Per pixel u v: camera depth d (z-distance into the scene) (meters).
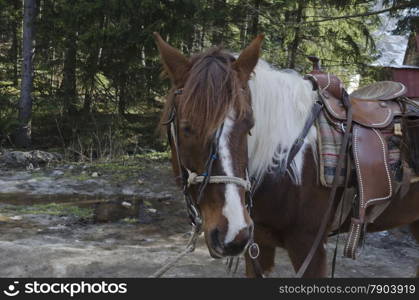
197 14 8.69
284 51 9.86
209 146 1.66
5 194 5.86
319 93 2.27
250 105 1.81
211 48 1.91
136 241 4.40
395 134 2.33
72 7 8.62
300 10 9.77
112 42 8.54
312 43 10.09
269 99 2.05
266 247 2.35
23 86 10.05
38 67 10.24
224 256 1.65
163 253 4.01
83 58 9.53
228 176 1.66
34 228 4.65
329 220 2.20
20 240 4.25
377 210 2.30
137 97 9.54
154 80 8.89
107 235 4.55
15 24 12.30
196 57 1.91
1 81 11.32
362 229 2.29
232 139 1.67
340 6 8.16
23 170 7.29
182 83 1.87
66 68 9.73
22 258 3.70
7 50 12.80
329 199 2.09
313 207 2.11
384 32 11.08
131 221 5.01
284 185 2.06
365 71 9.16
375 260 4.11
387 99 2.51
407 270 3.88
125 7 8.32
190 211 2.00
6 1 11.25
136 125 9.80
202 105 1.65
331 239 4.60
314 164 2.13
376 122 2.31
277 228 2.16
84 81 9.45
